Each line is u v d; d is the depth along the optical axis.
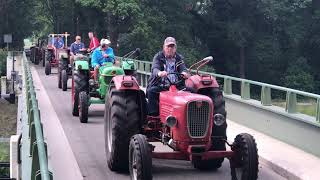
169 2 48.41
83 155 10.16
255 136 11.93
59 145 10.92
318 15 53.38
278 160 9.48
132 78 8.92
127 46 46.06
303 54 55.09
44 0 51.16
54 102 17.69
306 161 9.45
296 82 53.06
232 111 14.16
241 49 54.28
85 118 13.60
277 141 11.35
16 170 10.12
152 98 8.61
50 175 4.89
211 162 8.92
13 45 61.44
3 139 30.38
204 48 54.69
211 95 8.66
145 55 45.19
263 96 12.32
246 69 55.19
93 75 14.57
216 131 8.25
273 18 51.41
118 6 42.00
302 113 10.84
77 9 47.38
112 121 8.54
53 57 30.02
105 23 47.28
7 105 38.59
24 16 60.53
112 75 13.60
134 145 7.41
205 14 54.59
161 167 9.30
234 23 52.72
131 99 8.63
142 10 44.56
